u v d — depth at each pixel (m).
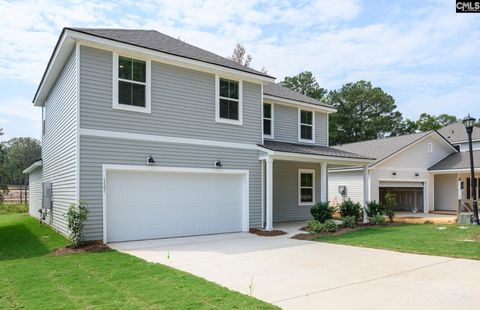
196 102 11.53
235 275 6.32
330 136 48.84
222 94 12.29
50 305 4.57
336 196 22.02
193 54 11.93
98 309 4.39
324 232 12.02
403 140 23.03
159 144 10.61
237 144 12.55
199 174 11.65
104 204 9.49
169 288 5.33
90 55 9.52
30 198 21.50
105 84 9.71
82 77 9.35
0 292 5.19
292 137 16.47
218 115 12.06
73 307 4.49
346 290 5.39
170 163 10.81
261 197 13.19
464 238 10.65
